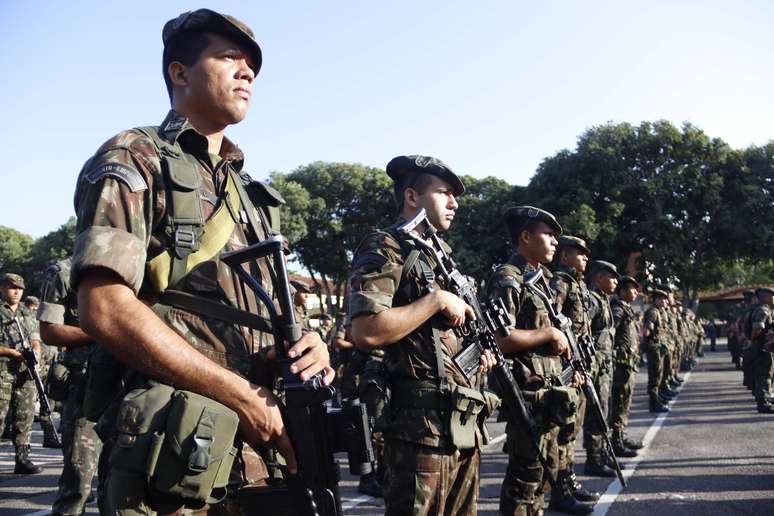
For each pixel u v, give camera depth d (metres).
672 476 6.70
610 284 7.73
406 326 2.84
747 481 6.40
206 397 1.62
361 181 36.12
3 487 6.49
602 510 5.47
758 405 11.44
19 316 8.38
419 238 3.13
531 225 4.86
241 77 1.98
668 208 29.34
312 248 36.28
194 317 1.76
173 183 1.75
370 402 4.15
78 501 4.54
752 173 29.61
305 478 1.77
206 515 1.76
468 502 3.09
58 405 9.14
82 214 1.61
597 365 6.92
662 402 13.20
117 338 1.52
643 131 29.70
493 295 4.53
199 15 1.92
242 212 1.99
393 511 2.87
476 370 3.15
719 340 50.09
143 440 1.54
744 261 32.34
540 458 3.77
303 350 1.78
